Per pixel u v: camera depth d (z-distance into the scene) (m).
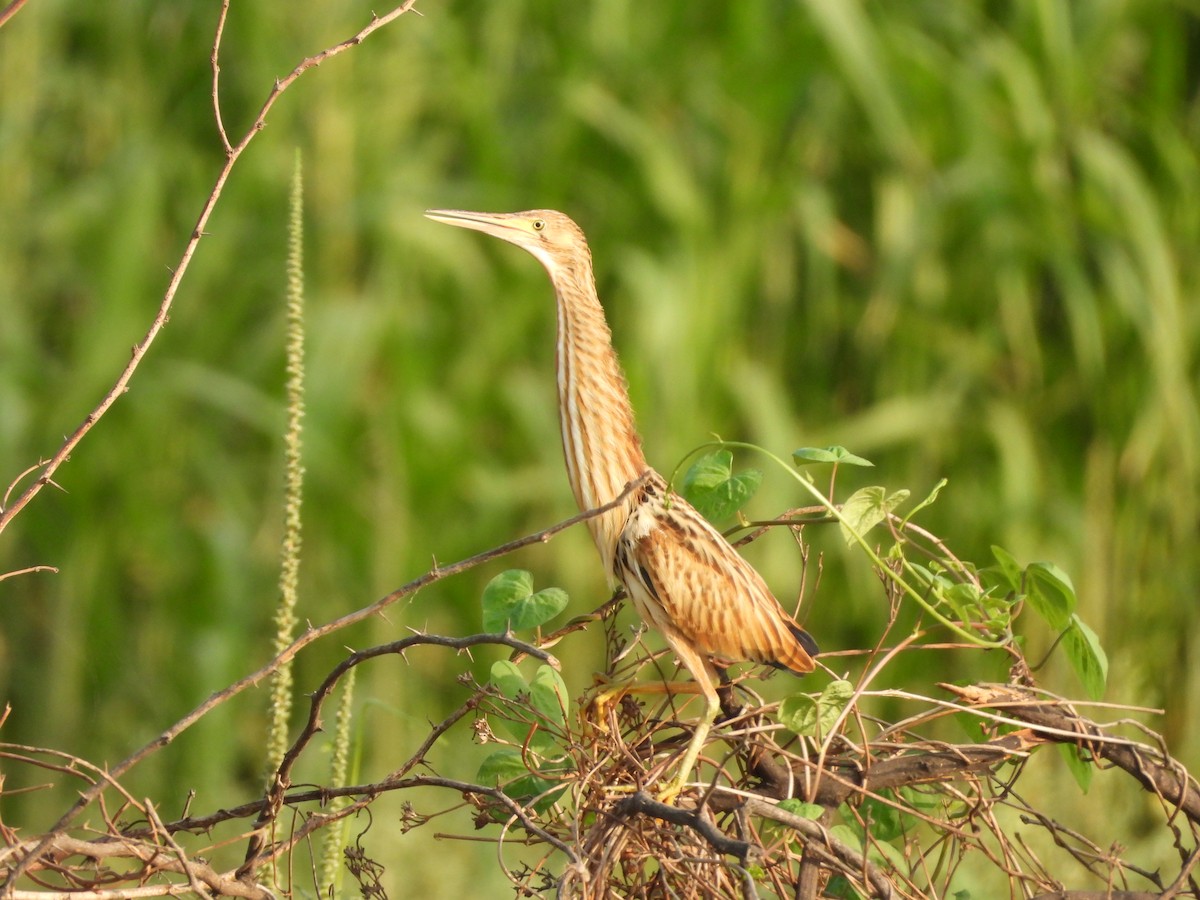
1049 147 11.99
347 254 11.82
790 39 11.91
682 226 11.66
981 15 12.62
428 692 11.40
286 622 5.69
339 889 5.80
